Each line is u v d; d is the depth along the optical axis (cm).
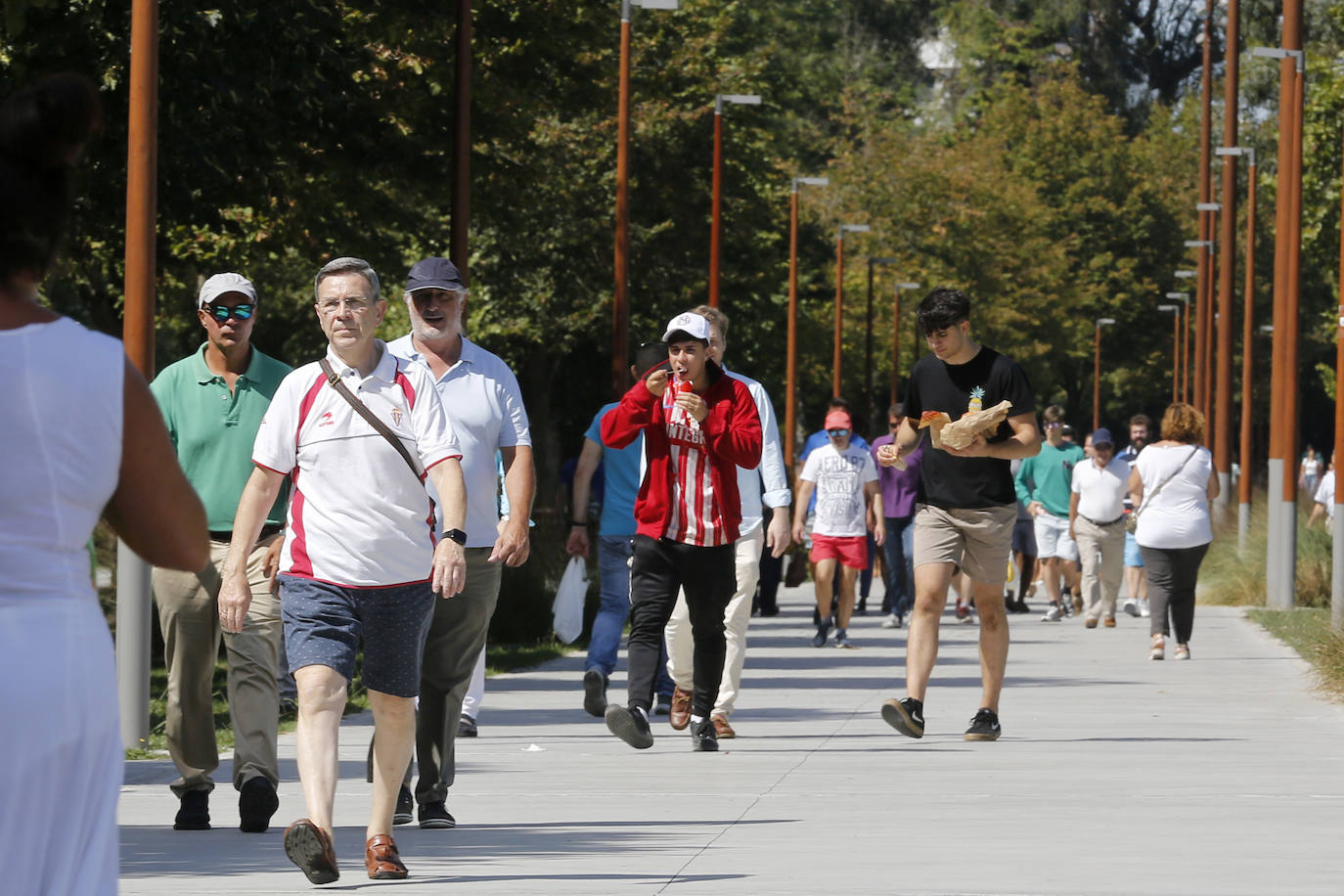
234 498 2100
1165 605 4409
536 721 3269
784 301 14350
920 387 2830
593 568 5875
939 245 19538
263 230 6462
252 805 2069
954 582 5872
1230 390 9700
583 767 2645
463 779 2528
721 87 11569
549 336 11656
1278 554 6044
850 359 18112
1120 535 5516
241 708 2084
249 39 4850
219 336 2117
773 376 14325
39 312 866
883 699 3600
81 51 4647
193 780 2120
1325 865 1816
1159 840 1972
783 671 4231
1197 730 3041
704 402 2641
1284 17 6438
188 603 2077
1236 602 6669
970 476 2811
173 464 892
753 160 11812
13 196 847
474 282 11638
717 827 2098
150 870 1838
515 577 5131
